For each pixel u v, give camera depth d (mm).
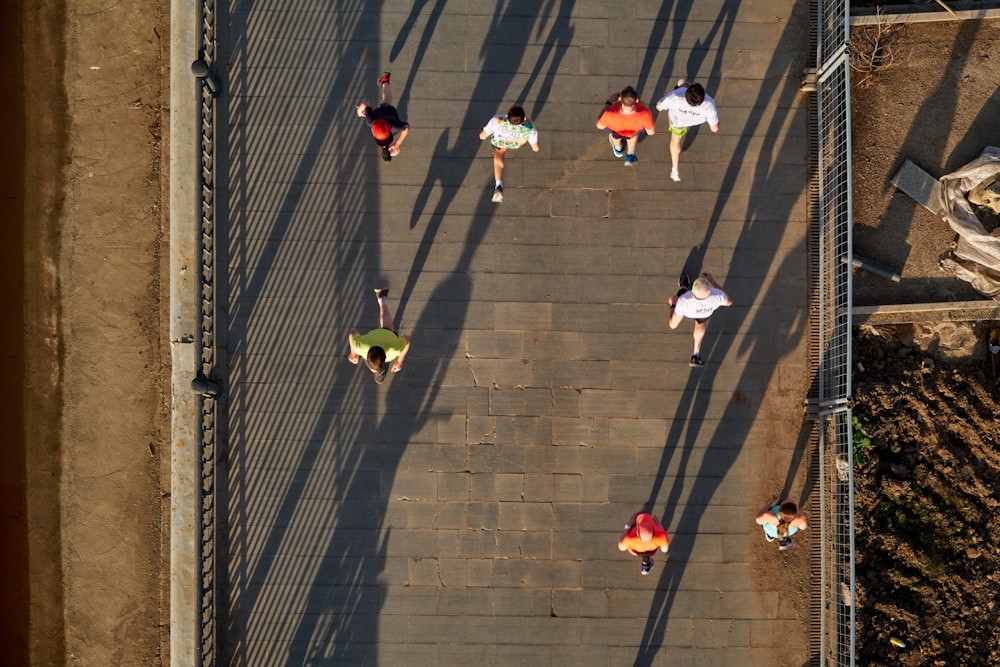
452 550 8008
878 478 8234
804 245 8250
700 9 8336
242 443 8008
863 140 8477
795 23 8336
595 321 8164
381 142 7363
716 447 8109
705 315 7457
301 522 7984
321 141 8211
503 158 8148
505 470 8070
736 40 8312
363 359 8117
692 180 8266
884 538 8188
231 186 8133
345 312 8141
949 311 8273
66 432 8805
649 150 8266
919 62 8492
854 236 8406
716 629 7980
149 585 8594
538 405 8117
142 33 8891
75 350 8836
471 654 7945
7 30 9117
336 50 8250
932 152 8445
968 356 8453
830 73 7930
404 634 7945
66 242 8914
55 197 8961
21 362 8938
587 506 8070
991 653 8125
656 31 8328
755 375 8164
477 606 7977
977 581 8195
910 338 8422
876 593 8172
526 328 8156
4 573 8805
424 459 8055
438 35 8273
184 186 7887
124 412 8742
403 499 8031
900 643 7988
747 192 8266
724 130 8297
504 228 8203
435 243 8188
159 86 8859
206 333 7879
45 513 8789
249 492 7977
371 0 8266
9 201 9062
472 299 8172
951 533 8258
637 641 7961
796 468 8094
